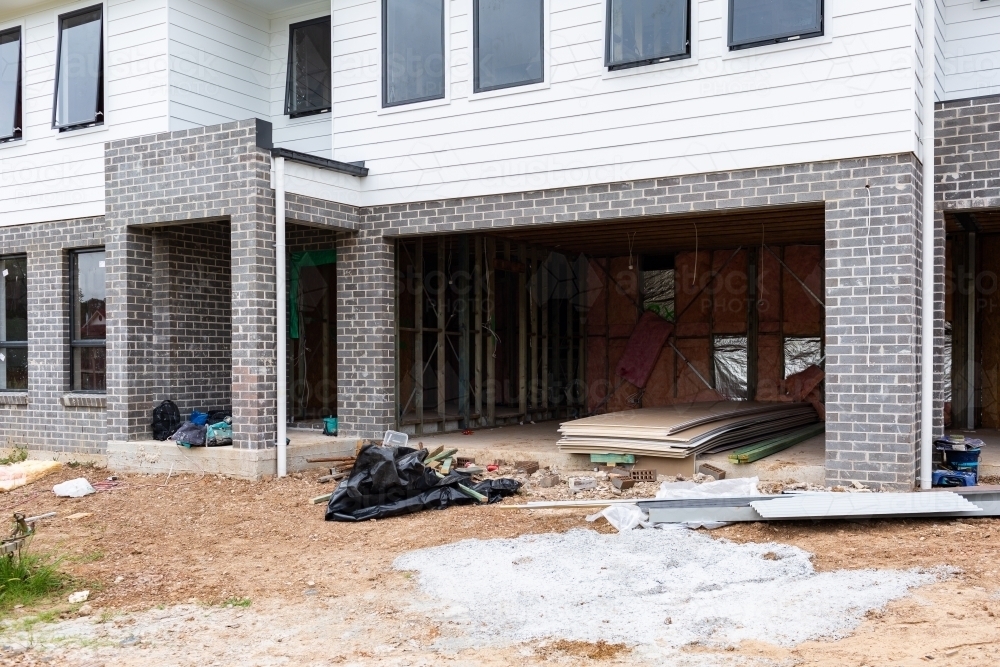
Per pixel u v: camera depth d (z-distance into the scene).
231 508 7.73
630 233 11.34
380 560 5.96
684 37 7.91
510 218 8.91
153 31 10.12
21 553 5.91
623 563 5.49
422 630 4.50
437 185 9.35
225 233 11.09
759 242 12.28
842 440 7.34
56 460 10.63
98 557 6.36
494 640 4.30
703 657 3.98
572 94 8.53
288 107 11.30
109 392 9.75
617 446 8.43
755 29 7.62
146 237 9.90
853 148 7.23
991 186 7.76
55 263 11.00
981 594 4.72
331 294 11.39
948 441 7.71
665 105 8.05
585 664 3.96
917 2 7.23
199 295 10.66
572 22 8.52
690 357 13.25
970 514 6.30
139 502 8.12
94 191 10.66
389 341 9.84
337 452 9.61
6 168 11.46
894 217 7.10
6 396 11.29
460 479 7.86
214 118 10.66
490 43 9.04
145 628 4.71
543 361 13.23
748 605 4.63
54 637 4.57
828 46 7.32
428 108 9.39
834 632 4.21
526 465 8.85
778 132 7.54
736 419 9.57
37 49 11.20
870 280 7.21
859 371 7.27
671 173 8.03
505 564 5.60
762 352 12.61
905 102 7.03
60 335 10.92
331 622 4.70
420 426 10.48
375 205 9.77
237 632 4.60
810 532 6.18
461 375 11.48
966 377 11.05
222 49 10.80
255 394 8.69
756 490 7.17
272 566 5.96
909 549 5.66
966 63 8.52
